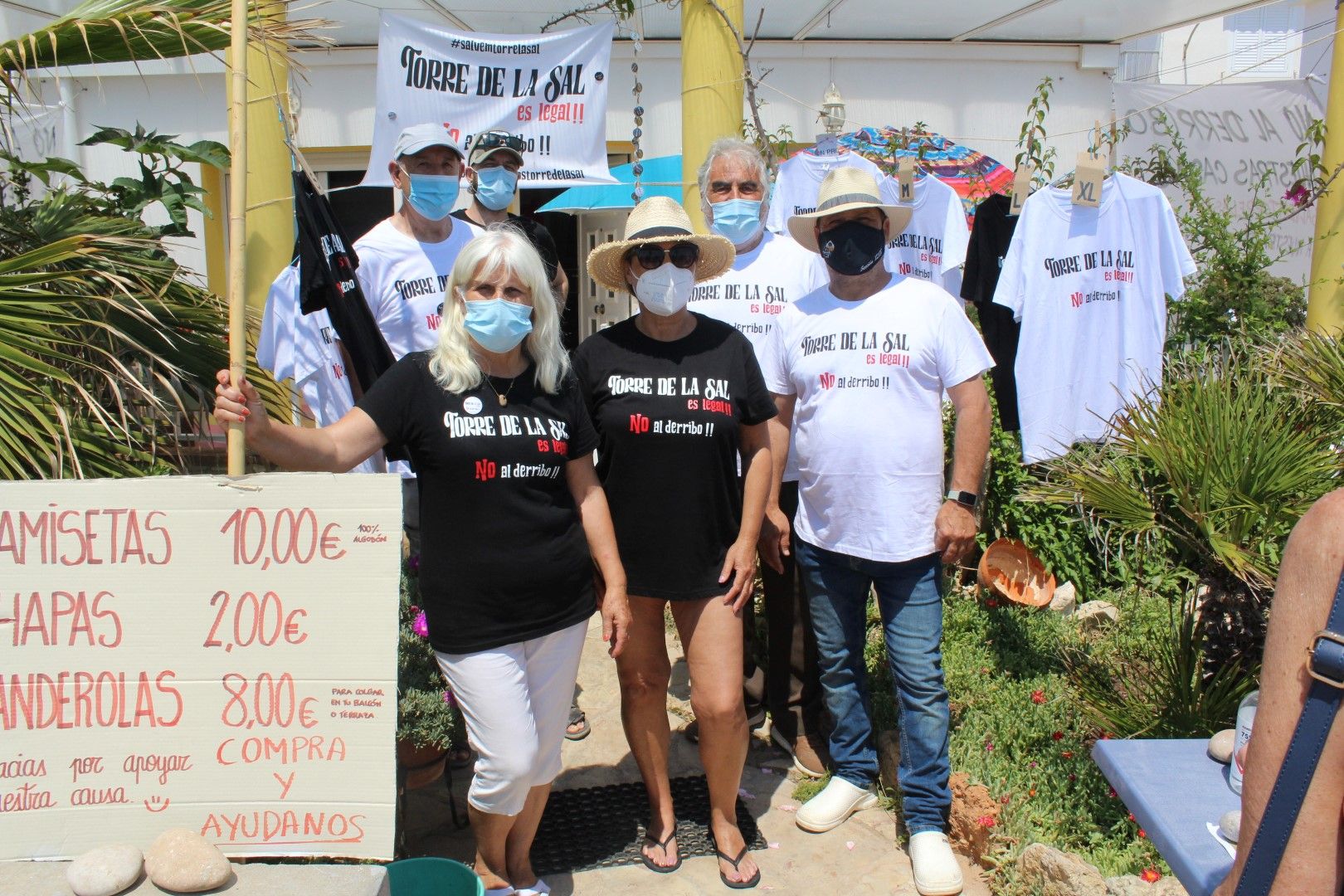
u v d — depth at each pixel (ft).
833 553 10.73
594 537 9.18
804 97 27.02
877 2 23.35
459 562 8.33
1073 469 10.64
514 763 8.43
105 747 7.04
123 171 26.50
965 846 10.64
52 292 9.50
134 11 9.84
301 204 9.77
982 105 27.53
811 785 12.02
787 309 11.16
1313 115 25.44
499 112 15.05
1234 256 19.84
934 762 10.39
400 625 9.71
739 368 9.79
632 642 10.03
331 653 7.16
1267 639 4.74
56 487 6.94
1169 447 9.63
